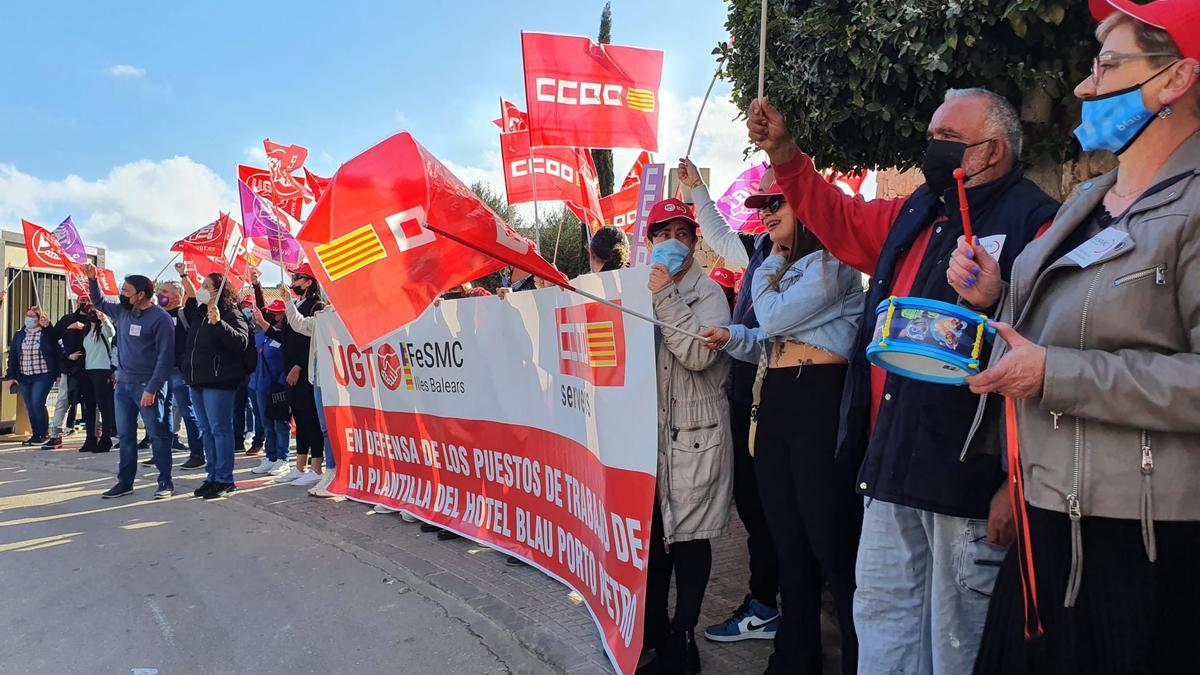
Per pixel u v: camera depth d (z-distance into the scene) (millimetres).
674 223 3113
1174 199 1441
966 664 2037
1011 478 1686
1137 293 1452
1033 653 1588
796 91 3279
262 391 8188
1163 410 1370
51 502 7016
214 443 7086
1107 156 3316
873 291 2332
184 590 4508
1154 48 1491
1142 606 1454
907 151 3520
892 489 2047
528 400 4273
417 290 3490
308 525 5852
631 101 4797
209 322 6891
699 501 2975
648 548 2902
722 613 3875
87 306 10500
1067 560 1531
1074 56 2975
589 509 3543
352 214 3387
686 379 3043
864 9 3043
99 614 4156
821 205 2537
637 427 2961
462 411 5039
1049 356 1469
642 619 2865
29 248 10781
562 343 3730
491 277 17203
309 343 7305
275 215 7535
